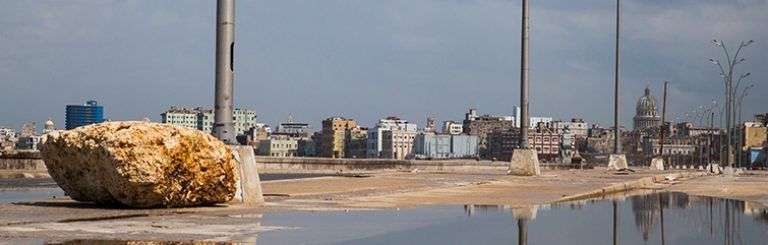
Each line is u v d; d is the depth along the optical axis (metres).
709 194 30.72
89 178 17.53
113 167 16.97
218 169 18.38
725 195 29.95
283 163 58.28
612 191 32.91
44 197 22.25
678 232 14.67
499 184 34.31
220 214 16.77
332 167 61.38
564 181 38.78
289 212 17.84
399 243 12.17
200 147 18.03
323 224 15.02
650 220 17.36
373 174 47.97
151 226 13.75
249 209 18.38
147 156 17.05
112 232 12.59
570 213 18.88
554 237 13.34
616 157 74.75
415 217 17.00
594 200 25.16
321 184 31.45
